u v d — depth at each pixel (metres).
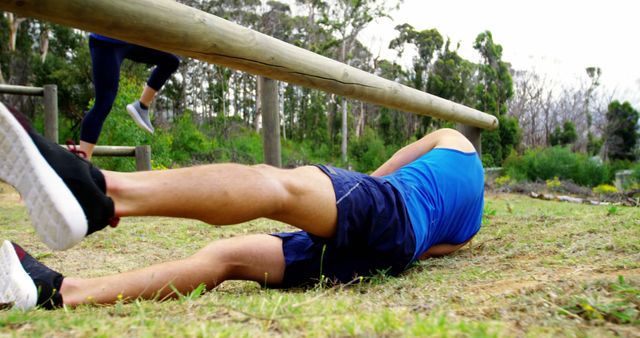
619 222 2.72
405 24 32.19
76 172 1.07
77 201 1.06
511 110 36.50
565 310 1.06
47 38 22.20
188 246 2.84
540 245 2.27
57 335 0.87
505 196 9.66
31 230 3.41
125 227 3.53
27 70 18.56
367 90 2.63
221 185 1.24
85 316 1.03
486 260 2.06
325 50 31.05
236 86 38.31
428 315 1.05
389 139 28.14
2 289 1.19
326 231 1.53
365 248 1.68
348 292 1.52
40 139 1.06
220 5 30.83
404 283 1.61
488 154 21.73
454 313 1.07
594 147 32.12
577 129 36.91
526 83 38.22
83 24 1.31
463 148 2.14
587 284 1.28
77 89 16.69
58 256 2.50
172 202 1.19
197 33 1.63
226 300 1.20
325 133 30.88
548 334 0.91
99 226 1.11
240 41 1.85
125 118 9.52
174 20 1.53
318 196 1.47
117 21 1.36
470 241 2.49
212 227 3.58
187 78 35.47
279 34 34.88
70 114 16.81
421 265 2.02
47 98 5.25
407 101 2.92
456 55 29.45
